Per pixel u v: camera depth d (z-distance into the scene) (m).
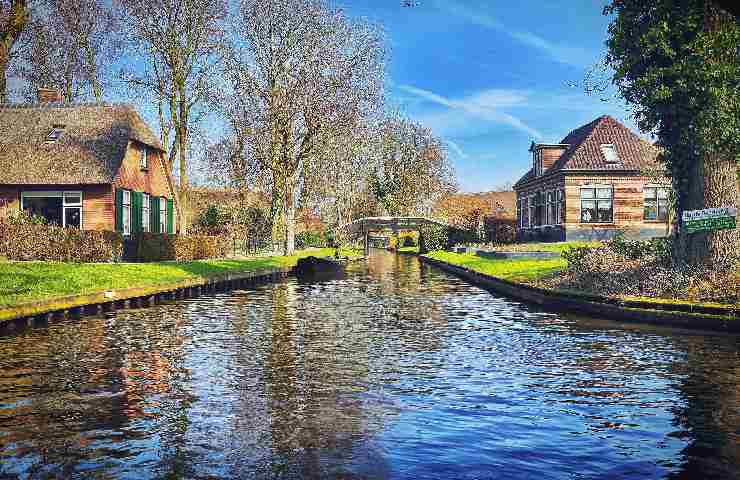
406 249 81.56
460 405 7.60
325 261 42.34
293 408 7.48
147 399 7.91
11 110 35.34
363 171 71.25
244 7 40.25
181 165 41.44
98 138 33.69
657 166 36.38
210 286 24.86
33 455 5.90
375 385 8.62
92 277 20.08
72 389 8.44
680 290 15.46
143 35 38.59
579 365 9.84
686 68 15.63
